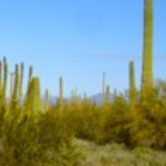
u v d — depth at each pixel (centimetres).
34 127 1310
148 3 2442
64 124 1423
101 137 2466
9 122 1280
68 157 1382
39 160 1288
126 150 2255
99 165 1717
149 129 2378
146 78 2478
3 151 1242
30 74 1356
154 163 1878
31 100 1343
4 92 1316
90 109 2609
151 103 2438
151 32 2461
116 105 2559
